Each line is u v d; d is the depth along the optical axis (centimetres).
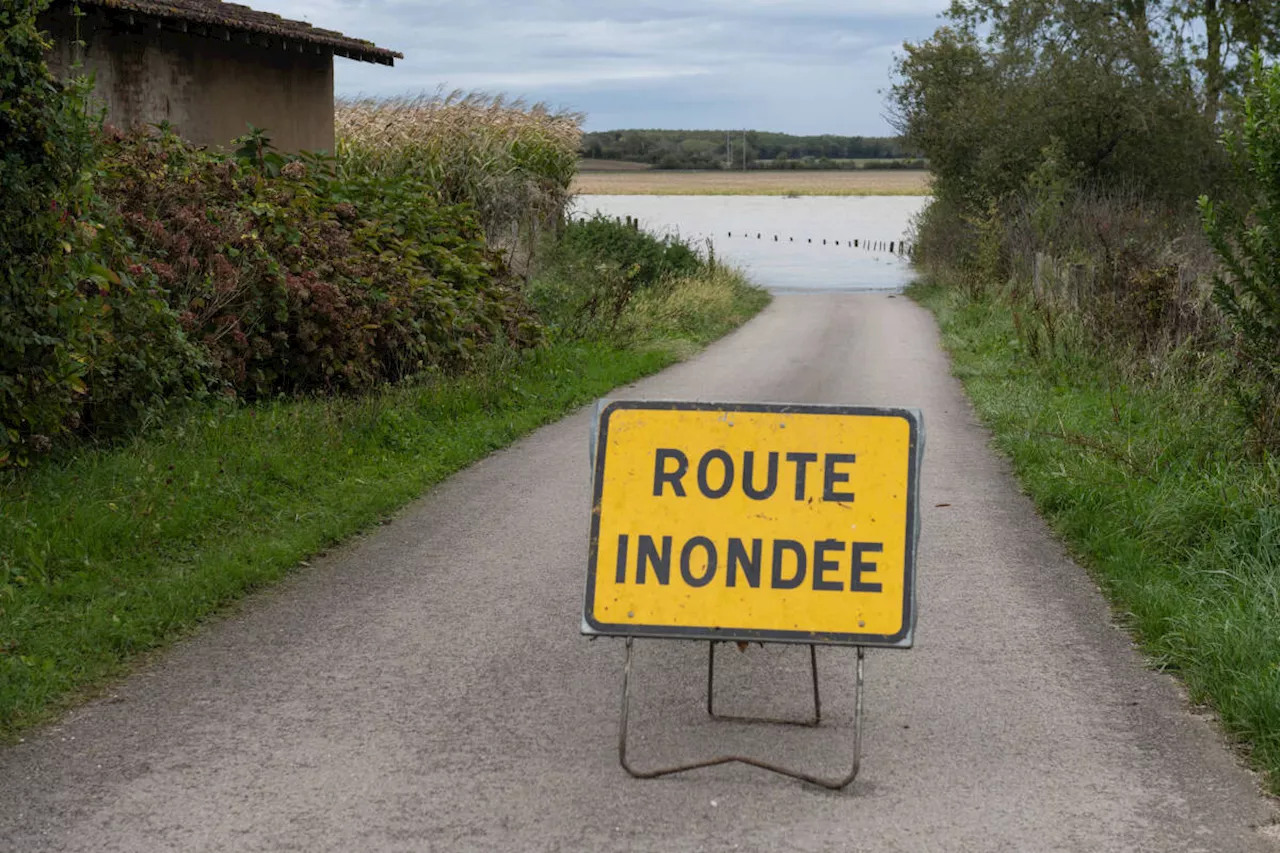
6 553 658
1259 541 688
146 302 920
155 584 653
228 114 1716
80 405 869
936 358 1881
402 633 608
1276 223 818
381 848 392
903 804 424
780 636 444
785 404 462
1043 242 2722
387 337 1232
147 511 736
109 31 1510
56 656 552
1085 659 573
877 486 454
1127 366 1324
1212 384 1093
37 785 436
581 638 602
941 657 575
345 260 1226
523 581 700
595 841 397
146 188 1070
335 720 497
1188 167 3447
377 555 755
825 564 449
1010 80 3703
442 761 458
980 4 4188
